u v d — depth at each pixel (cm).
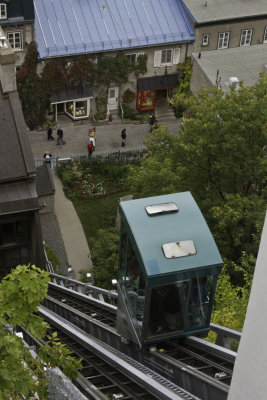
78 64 4866
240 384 517
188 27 5119
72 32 4891
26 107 4866
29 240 3444
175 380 1299
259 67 4869
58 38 4838
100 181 4381
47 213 4047
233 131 3023
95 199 4241
